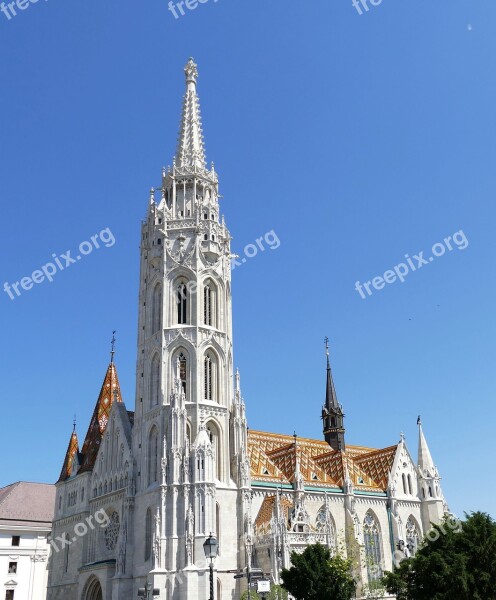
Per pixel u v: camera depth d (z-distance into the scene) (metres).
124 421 110.00
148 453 100.50
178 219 112.25
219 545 93.19
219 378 105.19
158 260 111.19
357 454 138.12
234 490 98.00
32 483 133.38
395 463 123.88
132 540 97.56
